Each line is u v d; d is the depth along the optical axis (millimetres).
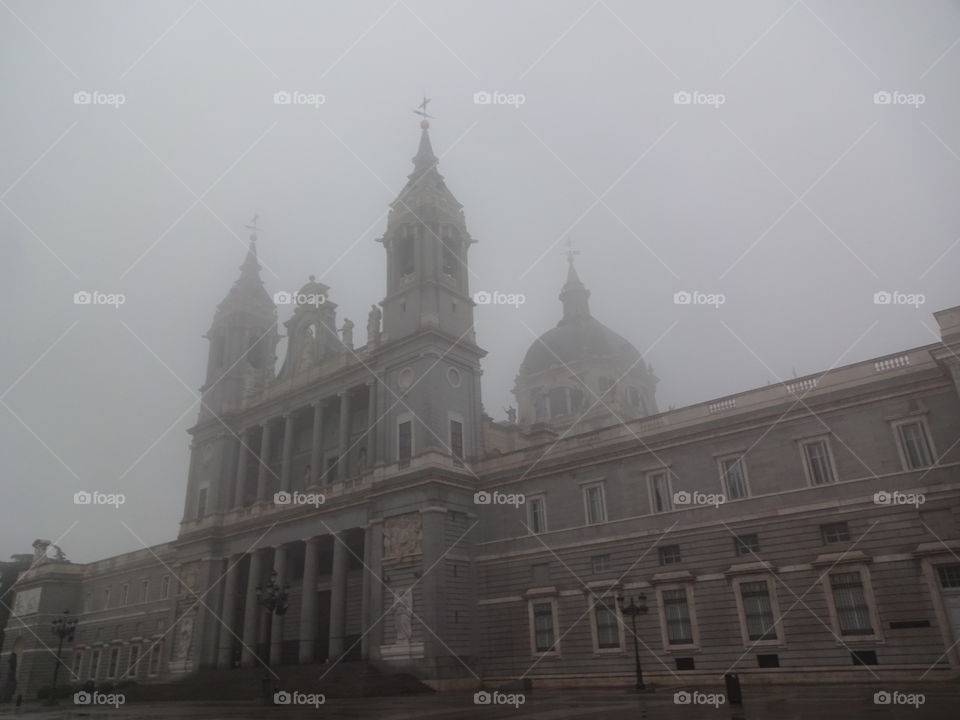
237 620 62719
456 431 53469
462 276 59156
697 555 41438
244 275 77500
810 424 39406
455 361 55281
